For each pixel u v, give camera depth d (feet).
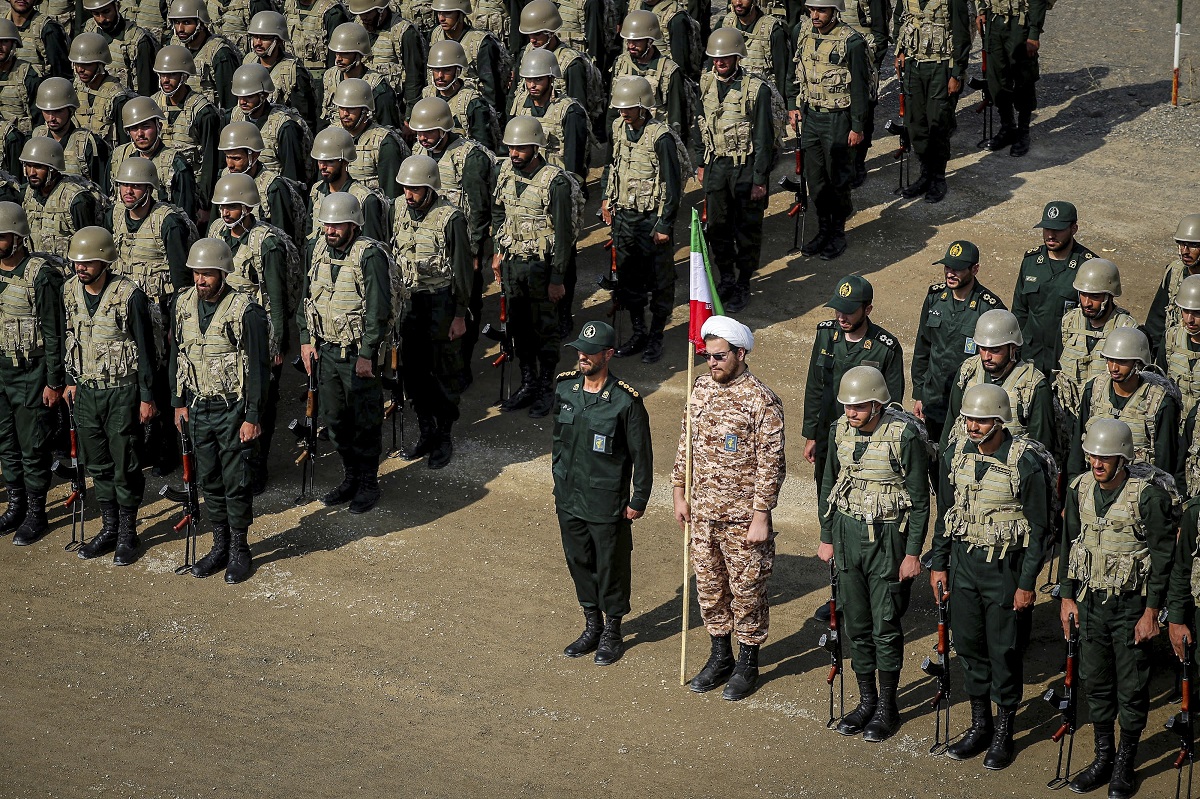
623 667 47.60
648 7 82.79
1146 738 43.14
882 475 41.96
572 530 46.98
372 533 56.24
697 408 44.52
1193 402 48.78
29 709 45.88
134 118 64.85
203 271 51.19
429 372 59.67
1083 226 78.23
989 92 86.07
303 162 69.62
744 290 72.13
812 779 41.65
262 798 41.39
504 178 61.98
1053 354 52.75
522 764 42.78
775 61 76.38
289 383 69.51
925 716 44.52
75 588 53.11
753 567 44.52
